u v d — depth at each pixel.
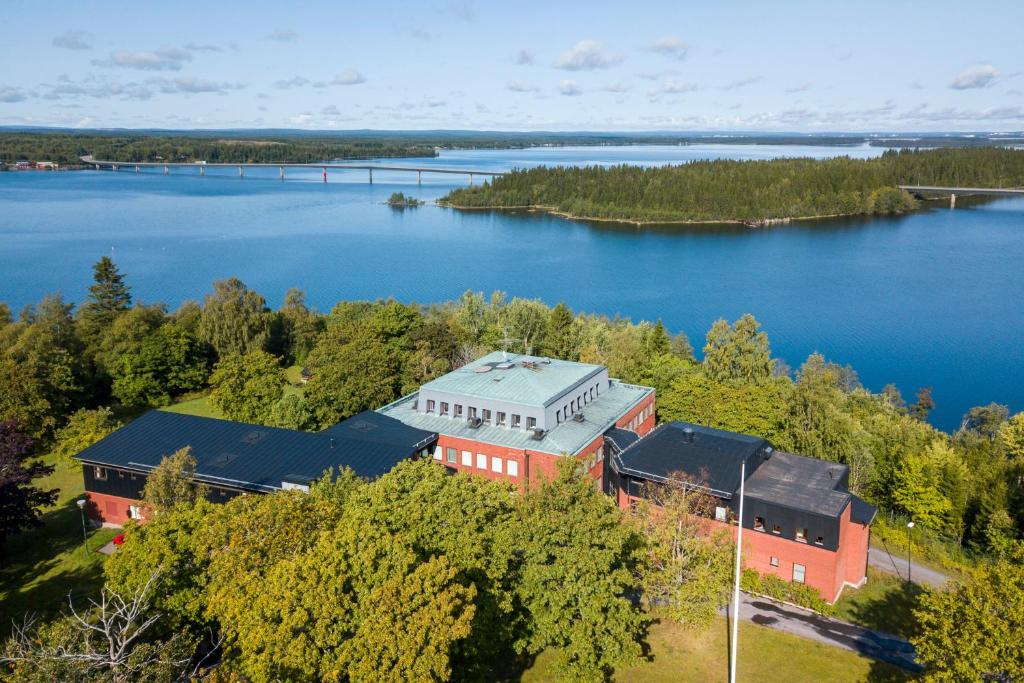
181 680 38.16
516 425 80.38
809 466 70.19
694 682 50.62
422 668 34.53
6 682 32.50
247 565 41.47
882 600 62.62
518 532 45.47
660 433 75.88
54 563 67.38
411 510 45.97
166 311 168.12
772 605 60.91
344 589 38.56
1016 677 37.12
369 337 100.75
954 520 79.31
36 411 100.75
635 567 53.50
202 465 70.69
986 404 151.50
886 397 134.12
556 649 51.62
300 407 90.56
